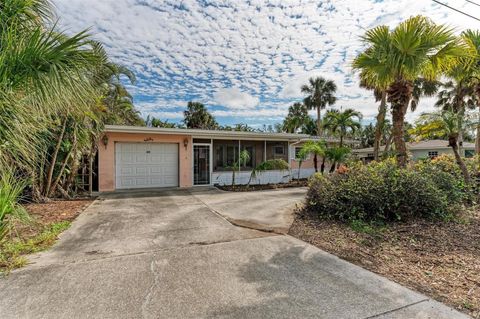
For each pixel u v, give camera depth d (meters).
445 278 2.83
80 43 3.08
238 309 2.29
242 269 3.12
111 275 2.96
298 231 4.70
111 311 2.27
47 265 3.23
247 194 9.47
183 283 2.77
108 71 9.49
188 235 4.52
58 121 4.42
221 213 6.30
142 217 5.91
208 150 12.18
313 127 28.84
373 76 6.23
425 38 5.29
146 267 3.18
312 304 2.37
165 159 11.28
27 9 3.23
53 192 8.23
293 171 14.48
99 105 8.20
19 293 2.56
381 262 3.29
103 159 10.23
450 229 4.42
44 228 4.84
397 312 2.22
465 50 5.60
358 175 5.63
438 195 5.09
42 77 2.84
